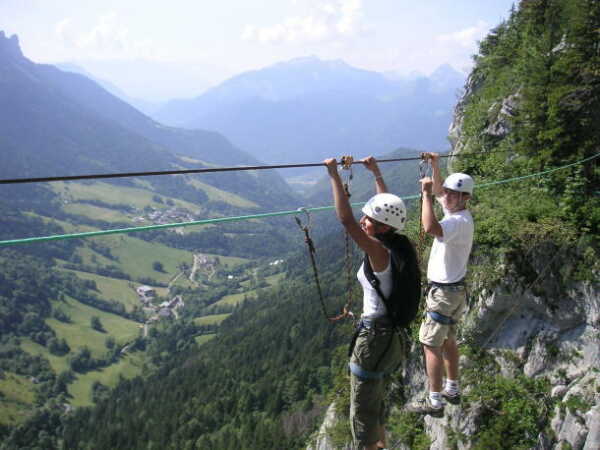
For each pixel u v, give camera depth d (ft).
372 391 16.69
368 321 16.07
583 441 42.60
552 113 55.31
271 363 403.34
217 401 366.84
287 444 273.75
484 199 61.16
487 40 87.04
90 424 401.08
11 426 414.21
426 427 55.36
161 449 341.62
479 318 53.16
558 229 49.90
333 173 16.67
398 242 15.72
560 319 48.08
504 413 47.78
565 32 61.21
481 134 72.18
